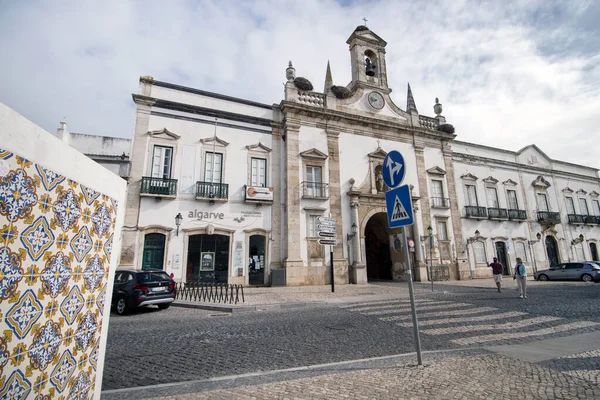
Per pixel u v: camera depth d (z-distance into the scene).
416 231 22.08
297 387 3.82
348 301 12.14
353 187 20.72
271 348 5.86
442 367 4.43
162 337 6.84
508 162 28.08
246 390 3.76
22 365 1.72
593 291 14.01
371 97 23.14
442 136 24.64
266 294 14.23
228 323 8.32
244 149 19.02
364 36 24.22
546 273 21.45
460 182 25.47
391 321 8.13
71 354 2.15
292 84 20.84
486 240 25.22
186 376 4.48
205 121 18.33
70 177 2.15
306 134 20.41
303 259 18.59
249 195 18.14
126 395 3.67
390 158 5.16
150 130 16.97
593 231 31.23
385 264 24.08
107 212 2.65
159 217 16.30
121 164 16.36
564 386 3.75
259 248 18.36
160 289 10.70
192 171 17.45
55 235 1.99
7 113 1.65
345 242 19.91
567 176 31.42
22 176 1.74
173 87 18.02
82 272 2.29
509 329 7.02
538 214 28.19
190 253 16.72
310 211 19.42
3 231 1.62
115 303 10.52
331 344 6.06
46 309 1.91
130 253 15.45
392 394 3.57
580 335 6.33
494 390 3.65
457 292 14.54
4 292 1.62
